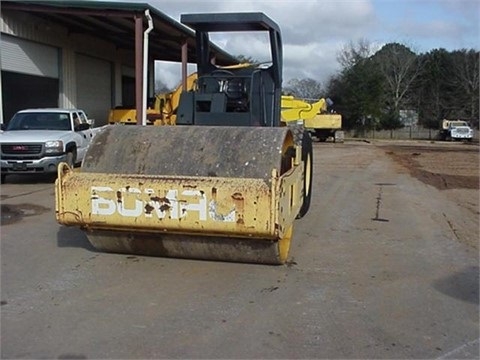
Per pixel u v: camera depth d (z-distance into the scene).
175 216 5.32
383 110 61.62
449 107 63.12
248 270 5.95
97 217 5.53
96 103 26.84
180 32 20.89
